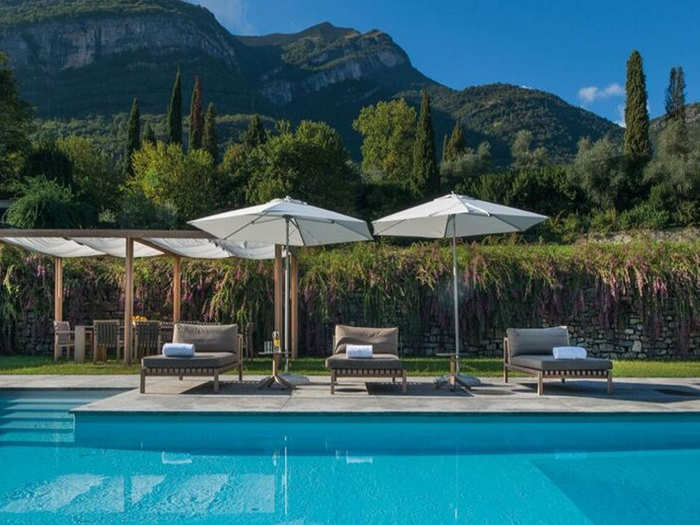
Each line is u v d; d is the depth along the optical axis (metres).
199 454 4.96
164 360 7.29
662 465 4.68
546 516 3.57
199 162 36.34
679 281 12.45
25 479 4.25
